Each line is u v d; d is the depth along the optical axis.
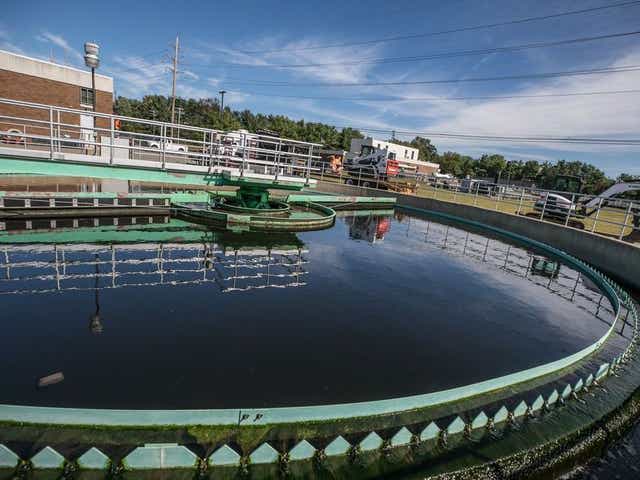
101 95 28.33
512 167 84.81
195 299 5.83
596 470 3.13
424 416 3.30
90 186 15.83
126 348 4.20
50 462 2.40
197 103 93.00
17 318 4.82
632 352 5.05
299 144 12.55
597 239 10.80
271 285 6.78
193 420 2.86
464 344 5.04
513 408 3.54
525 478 2.84
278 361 4.14
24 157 8.39
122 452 2.62
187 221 12.01
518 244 14.01
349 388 3.73
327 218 13.39
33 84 25.34
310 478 2.55
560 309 7.00
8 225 9.95
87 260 7.54
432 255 10.57
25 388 3.37
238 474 2.52
